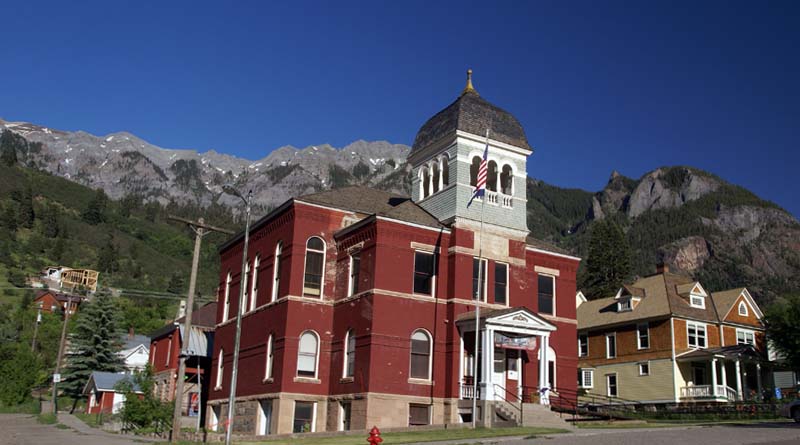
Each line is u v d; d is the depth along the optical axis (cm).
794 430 2906
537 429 3275
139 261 18888
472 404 3650
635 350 6412
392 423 3634
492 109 4297
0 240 17062
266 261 4362
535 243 4534
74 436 4172
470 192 4084
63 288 13212
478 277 3750
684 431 3030
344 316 3966
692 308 6372
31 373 7556
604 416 3884
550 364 4316
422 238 3959
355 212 4253
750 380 6519
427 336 3872
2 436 4203
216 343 4897
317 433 3322
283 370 3850
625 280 10706
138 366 8894
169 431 4047
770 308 6125
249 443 3161
